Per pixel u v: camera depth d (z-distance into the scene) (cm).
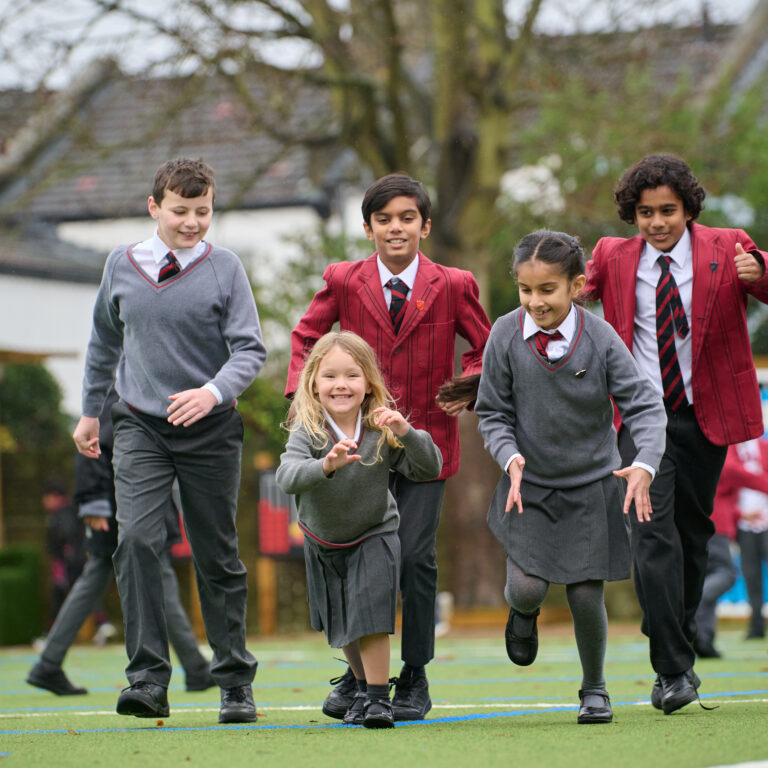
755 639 1869
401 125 2509
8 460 2764
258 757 673
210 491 873
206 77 2359
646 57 2509
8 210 2556
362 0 2477
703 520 909
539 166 2930
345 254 2847
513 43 2489
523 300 816
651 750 673
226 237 3825
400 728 807
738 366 887
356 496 812
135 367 879
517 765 632
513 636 858
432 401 908
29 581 2589
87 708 1088
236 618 889
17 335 3878
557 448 822
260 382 2577
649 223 881
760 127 2911
